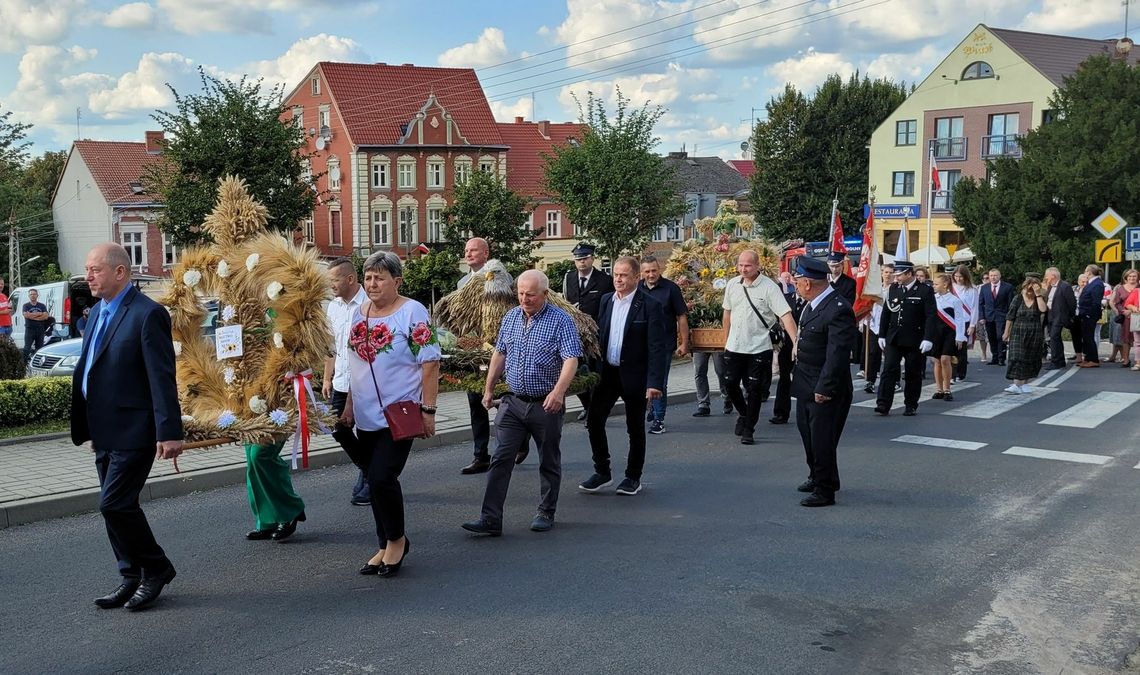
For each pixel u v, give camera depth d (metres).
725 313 10.70
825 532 7.10
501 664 4.77
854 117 60.50
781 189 61.19
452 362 8.74
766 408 13.23
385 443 6.07
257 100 28.47
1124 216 36.12
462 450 10.29
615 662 4.80
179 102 27.97
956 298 14.30
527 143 64.62
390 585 5.92
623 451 10.19
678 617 5.41
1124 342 18.56
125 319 5.41
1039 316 14.49
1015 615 5.52
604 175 39.38
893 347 12.44
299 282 6.50
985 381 16.23
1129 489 8.43
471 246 9.15
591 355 8.22
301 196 29.17
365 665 4.76
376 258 6.11
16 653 4.93
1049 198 37.28
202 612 5.48
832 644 5.07
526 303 6.97
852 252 38.09
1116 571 6.26
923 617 5.46
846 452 10.09
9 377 13.06
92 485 8.10
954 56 54.69
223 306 6.53
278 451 6.82
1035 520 7.45
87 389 5.41
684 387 14.77
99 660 4.84
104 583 6.02
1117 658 4.97
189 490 8.40
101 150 57.28
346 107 57.44
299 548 6.71
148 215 54.97
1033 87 51.81
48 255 61.00
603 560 6.42
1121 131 35.56
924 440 10.74
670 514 7.61
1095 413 12.58
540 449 7.14
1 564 6.41
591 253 10.66
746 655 4.91
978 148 54.28
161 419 5.33
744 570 6.22
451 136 58.88
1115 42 57.41
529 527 7.23
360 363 6.09
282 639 5.09
